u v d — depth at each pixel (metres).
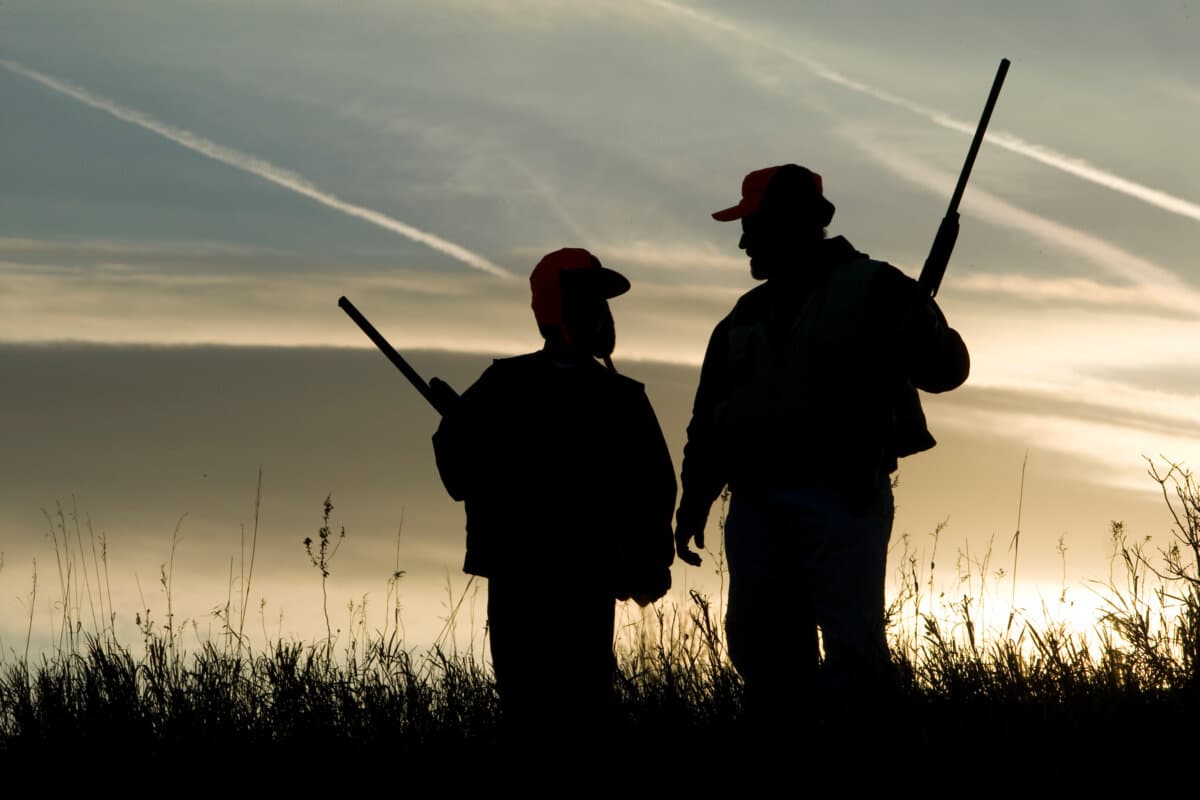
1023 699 12.51
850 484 14.10
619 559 14.72
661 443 14.93
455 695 14.73
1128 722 12.05
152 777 13.92
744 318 14.91
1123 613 13.27
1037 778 11.55
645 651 15.83
